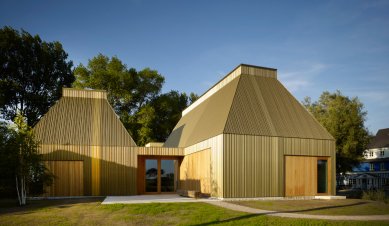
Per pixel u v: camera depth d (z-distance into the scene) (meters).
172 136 29.45
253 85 20.44
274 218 11.60
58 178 18.53
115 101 40.41
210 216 11.90
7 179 16.91
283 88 21.28
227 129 17.11
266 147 17.81
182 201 15.63
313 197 18.47
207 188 18.48
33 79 33.75
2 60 30.88
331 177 19.30
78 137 20.38
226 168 16.69
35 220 11.52
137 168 21.50
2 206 15.11
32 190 17.08
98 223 11.03
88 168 20.03
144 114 40.09
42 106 34.91
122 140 21.12
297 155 18.61
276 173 17.81
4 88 31.39
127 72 40.50
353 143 31.86
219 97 21.92
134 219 11.58
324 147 19.39
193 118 25.91
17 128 16.05
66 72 37.22
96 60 39.88
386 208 14.59
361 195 23.58
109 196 19.27
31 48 32.81
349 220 11.45
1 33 30.61
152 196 19.19
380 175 50.69
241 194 16.80
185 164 22.70
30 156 15.80
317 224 10.82
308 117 20.28
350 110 33.62
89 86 38.53
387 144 54.12
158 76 43.16
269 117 18.91
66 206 14.33
